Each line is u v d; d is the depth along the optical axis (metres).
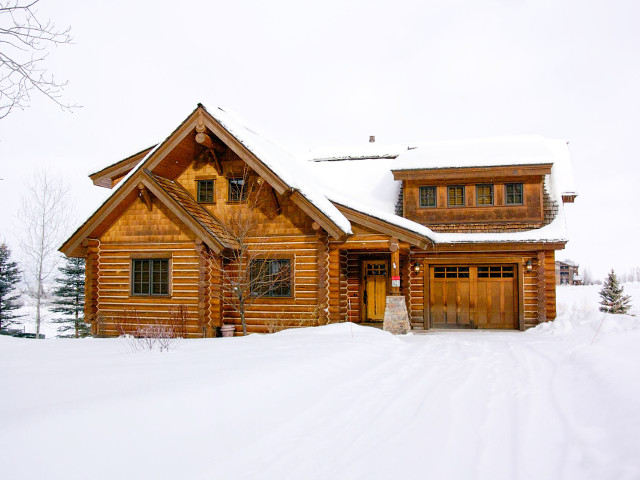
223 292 14.67
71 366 7.09
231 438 4.37
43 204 24.94
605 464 3.83
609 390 5.67
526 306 16.41
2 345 10.51
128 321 14.59
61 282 26.42
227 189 15.30
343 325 12.88
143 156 16.05
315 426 4.91
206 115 14.09
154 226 14.64
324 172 20.41
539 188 16.48
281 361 7.34
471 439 4.62
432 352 10.34
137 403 4.56
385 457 4.14
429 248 16.53
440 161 16.89
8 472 3.20
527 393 6.36
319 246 14.39
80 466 3.44
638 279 130.50
